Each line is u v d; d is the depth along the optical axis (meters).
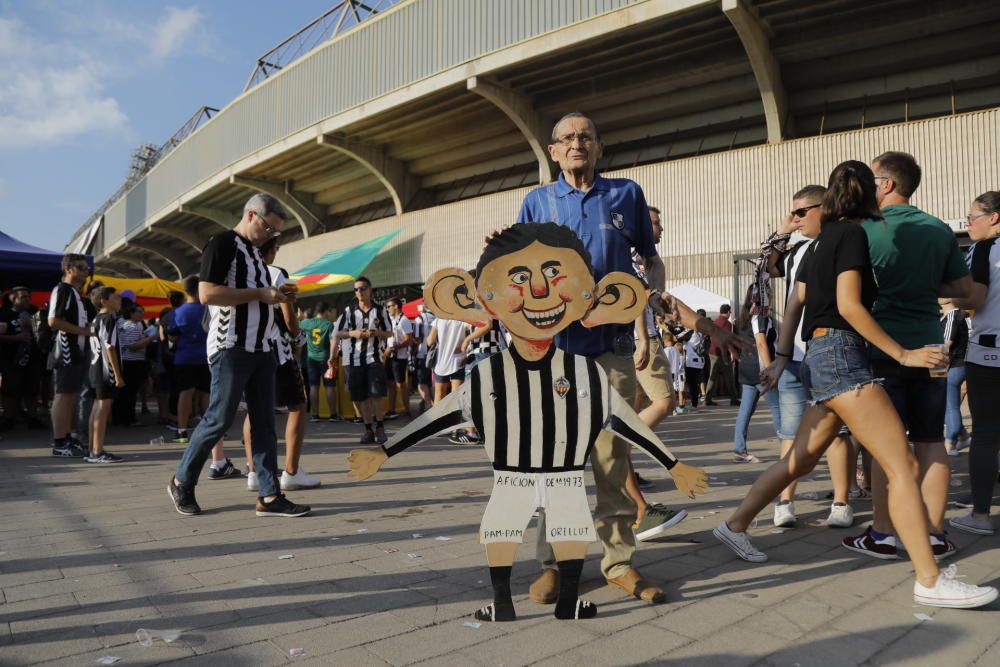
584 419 2.47
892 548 3.27
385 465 6.31
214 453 5.63
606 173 18.42
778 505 3.93
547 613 2.54
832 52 16.22
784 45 16.00
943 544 3.28
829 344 2.86
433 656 2.15
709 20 15.60
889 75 16.45
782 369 3.54
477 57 18.34
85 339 7.57
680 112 19.17
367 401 7.86
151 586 2.83
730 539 3.27
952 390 6.53
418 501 4.66
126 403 9.82
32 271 9.85
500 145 22.45
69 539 3.62
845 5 14.87
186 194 31.30
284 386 5.01
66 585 2.84
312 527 3.91
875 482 3.32
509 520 2.46
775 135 16.50
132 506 4.50
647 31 16.22
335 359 9.08
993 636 2.33
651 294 2.75
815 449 3.12
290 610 2.56
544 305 2.43
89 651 2.18
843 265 2.79
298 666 2.08
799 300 3.42
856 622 2.45
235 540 3.61
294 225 33.38
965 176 13.62
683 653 2.18
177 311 8.04
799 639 2.29
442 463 6.42
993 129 13.38
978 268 3.73
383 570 3.06
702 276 16.59
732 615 2.52
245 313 4.17
